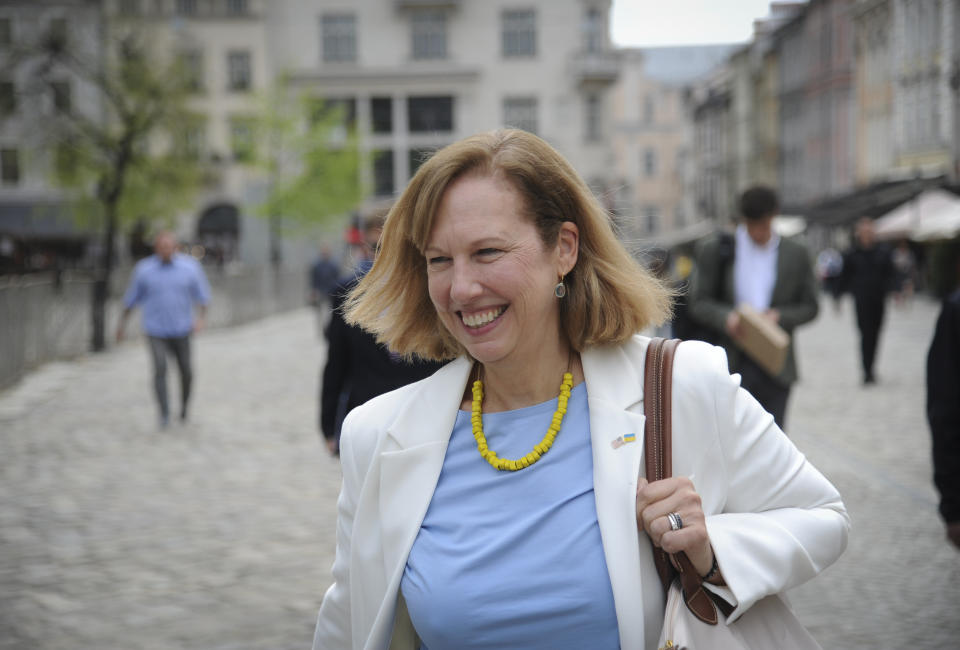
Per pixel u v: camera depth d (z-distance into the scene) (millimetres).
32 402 12523
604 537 1715
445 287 1795
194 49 47344
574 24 50812
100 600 5066
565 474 1796
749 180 69625
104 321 19328
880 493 6898
